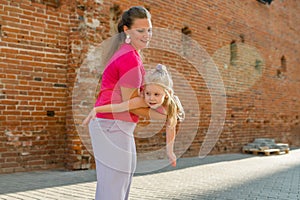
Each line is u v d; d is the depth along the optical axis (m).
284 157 9.11
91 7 6.20
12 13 5.52
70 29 6.09
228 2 9.98
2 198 3.74
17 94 5.52
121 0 6.71
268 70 11.70
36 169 5.69
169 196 4.06
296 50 13.50
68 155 5.91
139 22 1.87
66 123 6.00
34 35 5.74
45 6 5.87
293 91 13.12
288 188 4.76
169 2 7.88
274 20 12.26
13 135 5.46
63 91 6.03
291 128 12.84
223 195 4.18
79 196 3.89
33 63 5.71
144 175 5.59
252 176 5.74
